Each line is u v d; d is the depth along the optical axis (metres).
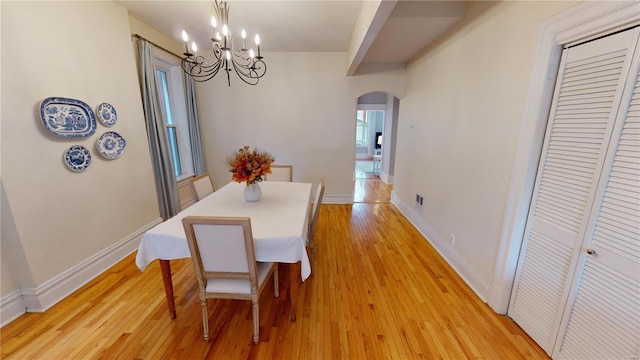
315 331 1.77
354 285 2.28
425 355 1.59
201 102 4.26
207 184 2.79
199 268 1.55
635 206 1.12
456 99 2.52
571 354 1.41
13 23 1.72
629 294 1.15
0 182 1.70
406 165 4.07
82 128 2.19
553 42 1.43
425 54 3.29
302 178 4.58
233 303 2.04
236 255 1.50
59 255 2.04
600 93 1.24
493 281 1.97
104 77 2.39
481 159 2.12
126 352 1.59
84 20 2.20
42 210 1.91
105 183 2.44
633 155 1.12
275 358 1.56
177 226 1.74
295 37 3.42
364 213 4.19
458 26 2.46
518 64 1.68
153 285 2.24
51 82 1.95
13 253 1.81
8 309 1.79
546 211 1.56
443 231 2.82
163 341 1.67
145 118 3.01
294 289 1.78
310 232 2.28
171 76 3.78
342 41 3.58
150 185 3.03
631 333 1.15
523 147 1.64
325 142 4.45
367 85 4.21
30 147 1.83
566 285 1.43
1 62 1.67
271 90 4.23
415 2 2.34
